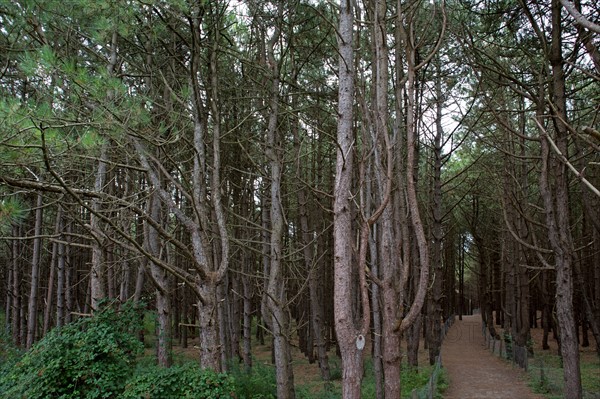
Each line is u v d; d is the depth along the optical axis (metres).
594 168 11.36
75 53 8.58
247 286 15.39
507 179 14.74
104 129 5.71
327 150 17.05
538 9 8.01
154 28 7.27
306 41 12.70
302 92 11.06
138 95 6.76
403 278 5.68
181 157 13.11
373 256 10.73
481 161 15.96
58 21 6.77
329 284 23.61
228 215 14.99
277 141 11.48
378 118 6.03
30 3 6.20
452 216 25.98
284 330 9.90
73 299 21.00
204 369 7.04
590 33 6.29
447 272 38.72
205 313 7.35
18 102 5.05
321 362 14.55
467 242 38.53
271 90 11.16
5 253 20.27
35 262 14.37
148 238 10.28
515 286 20.39
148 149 8.52
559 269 7.56
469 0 9.38
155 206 10.84
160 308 10.37
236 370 12.55
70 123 5.50
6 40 7.06
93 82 5.56
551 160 8.30
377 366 10.83
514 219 17.19
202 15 7.64
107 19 6.54
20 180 5.43
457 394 12.14
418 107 13.75
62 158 5.79
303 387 14.70
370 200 10.43
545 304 21.91
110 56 8.10
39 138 5.11
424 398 10.03
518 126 14.33
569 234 7.55
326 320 23.84
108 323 8.07
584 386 12.72
